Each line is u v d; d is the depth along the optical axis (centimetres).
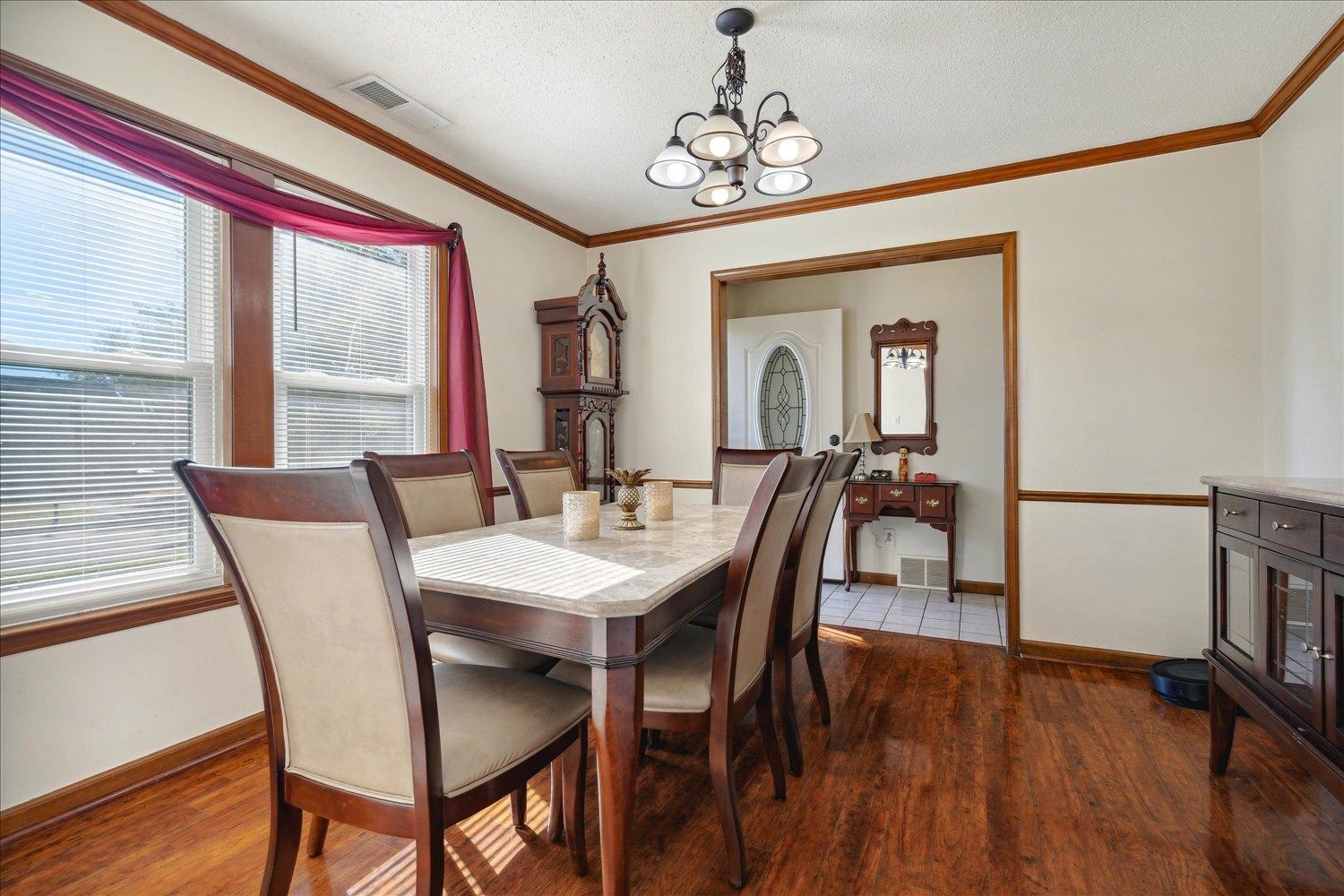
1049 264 306
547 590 120
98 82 181
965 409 445
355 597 102
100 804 177
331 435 256
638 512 251
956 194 325
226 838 163
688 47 215
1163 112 262
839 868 151
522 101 248
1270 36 211
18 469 170
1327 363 226
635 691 116
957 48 217
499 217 344
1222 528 192
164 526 201
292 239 241
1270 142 262
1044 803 178
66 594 179
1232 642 185
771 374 483
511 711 130
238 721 214
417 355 296
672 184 217
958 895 141
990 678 278
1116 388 294
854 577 474
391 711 105
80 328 182
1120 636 295
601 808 117
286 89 231
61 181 178
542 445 374
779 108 256
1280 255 255
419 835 104
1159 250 287
